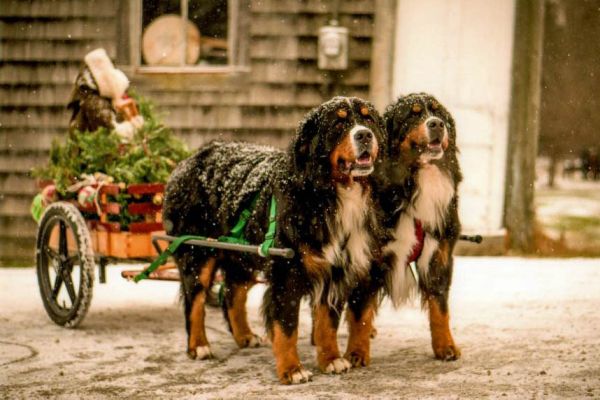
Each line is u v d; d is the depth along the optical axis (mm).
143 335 6445
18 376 5273
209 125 10477
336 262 5012
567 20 25812
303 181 4918
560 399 4578
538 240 11250
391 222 5316
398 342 6082
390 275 5410
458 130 10305
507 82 10391
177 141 7152
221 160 5812
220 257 5895
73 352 5895
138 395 4848
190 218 5836
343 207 4953
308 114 5023
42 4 10570
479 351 5695
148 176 6664
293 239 4953
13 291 8344
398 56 10211
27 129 10664
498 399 4598
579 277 8703
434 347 5539
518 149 10562
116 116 7449
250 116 10422
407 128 5242
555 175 22641
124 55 10484
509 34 10312
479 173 10375
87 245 6340
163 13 10508
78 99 7570
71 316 6547
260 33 10367
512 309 7129
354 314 5410
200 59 10555
